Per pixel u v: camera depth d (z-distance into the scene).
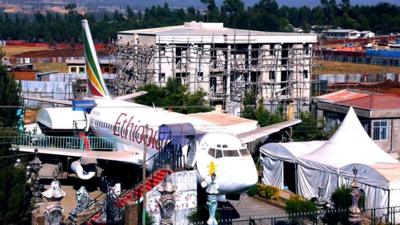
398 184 50.19
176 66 99.19
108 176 61.62
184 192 47.62
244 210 53.53
